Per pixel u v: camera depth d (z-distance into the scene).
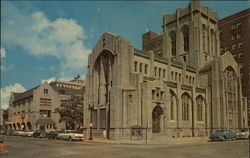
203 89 59.38
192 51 66.75
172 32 74.19
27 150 25.67
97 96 53.19
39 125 77.19
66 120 67.06
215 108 58.94
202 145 31.36
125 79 46.53
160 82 46.78
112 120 44.44
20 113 88.44
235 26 69.62
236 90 64.00
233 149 23.92
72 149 26.38
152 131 45.16
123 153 21.84
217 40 73.00
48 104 81.06
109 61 50.22
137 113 44.12
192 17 68.12
